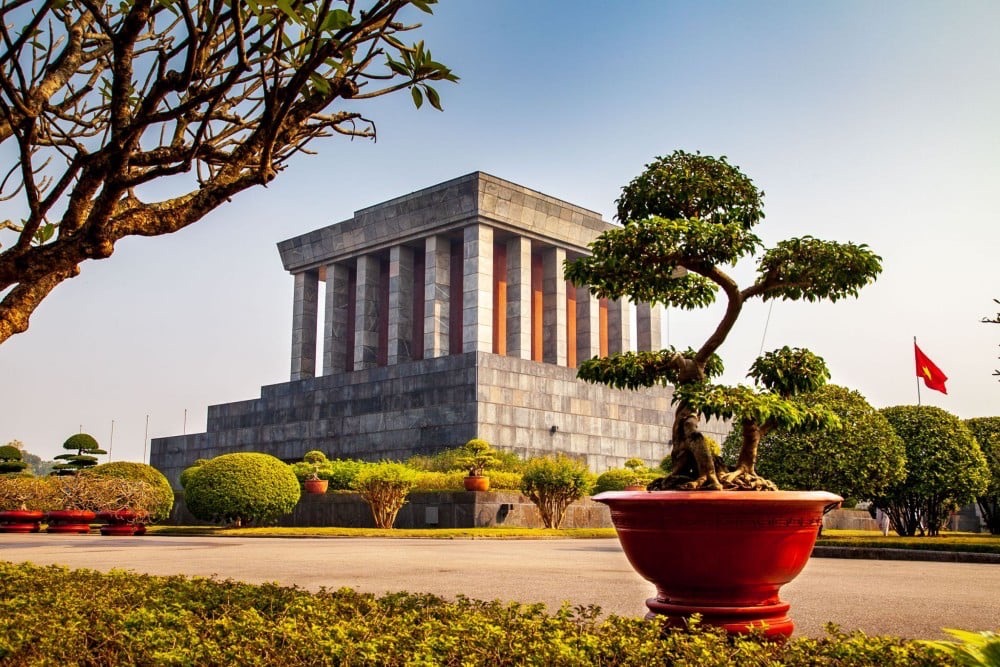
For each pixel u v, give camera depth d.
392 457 36.47
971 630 6.74
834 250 5.88
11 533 25.91
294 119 4.31
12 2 3.71
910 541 16.73
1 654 4.11
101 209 3.98
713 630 4.50
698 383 5.75
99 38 4.75
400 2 3.74
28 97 3.94
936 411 21.20
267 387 43.06
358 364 44.25
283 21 3.80
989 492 24.19
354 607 5.52
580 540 22.08
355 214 45.94
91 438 40.78
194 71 3.94
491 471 29.08
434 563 13.23
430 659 3.80
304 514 28.91
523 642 4.12
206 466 26.33
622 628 4.53
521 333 41.38
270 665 3.96
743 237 5.93
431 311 41.28
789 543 4.93
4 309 4.12
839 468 17.97
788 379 6.18
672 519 4.92
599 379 6.34
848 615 7.62
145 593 6.19
